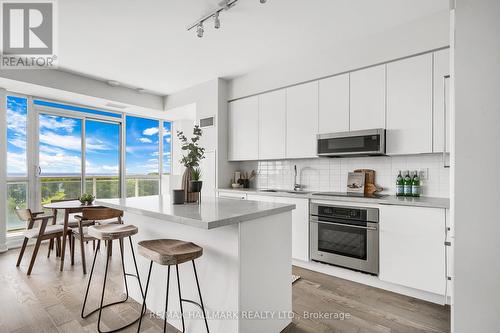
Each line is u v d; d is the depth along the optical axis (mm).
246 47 3223
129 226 2191
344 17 2578
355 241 2789
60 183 4559
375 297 2504
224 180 4332
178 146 6254
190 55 3426
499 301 1012
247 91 4098
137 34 2887
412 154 2789
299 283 2826
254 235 1748
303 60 3453
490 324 1023
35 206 4234
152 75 4145
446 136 2463
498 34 1019
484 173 1036
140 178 5762
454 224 1088
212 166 4309
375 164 3223
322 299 2467
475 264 1049
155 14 2508
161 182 6156
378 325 2051
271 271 1891
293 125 3586
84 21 2621
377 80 2887
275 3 2361
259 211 1741
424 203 2338
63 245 3143
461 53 1078
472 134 1059
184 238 1978
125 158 5434
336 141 3098
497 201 1016
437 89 2527
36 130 4262
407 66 2697
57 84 3893
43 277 2912
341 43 3117
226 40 3043
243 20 2633
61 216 4523
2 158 3826
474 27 1058
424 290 2361
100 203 2285
